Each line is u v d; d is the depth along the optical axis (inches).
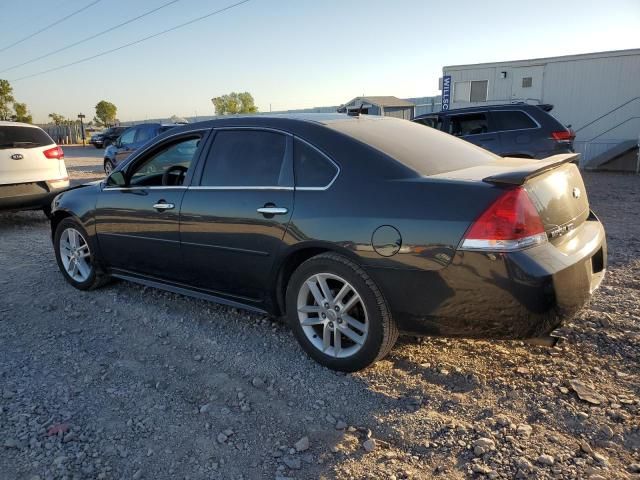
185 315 165.2
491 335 108.2
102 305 177.0
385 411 109.7
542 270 100.7
